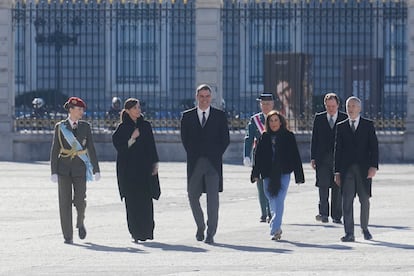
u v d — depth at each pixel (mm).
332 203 34781
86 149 30297
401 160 63375
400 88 85062
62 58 88562
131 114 30219
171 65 88625
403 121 64250
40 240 29812
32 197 42344
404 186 47219
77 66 89188
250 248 28047
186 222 34250
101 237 30547
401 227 32531
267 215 34406
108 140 64938
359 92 68312
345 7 69562
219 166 29984
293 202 40688
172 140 64375
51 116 67625
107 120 65750
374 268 24250
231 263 25188
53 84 88188
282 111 64500
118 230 32188
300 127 64500
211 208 29547
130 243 29219
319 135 35125
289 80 64375
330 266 24594
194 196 30016
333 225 33781
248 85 87375
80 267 24609
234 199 41969
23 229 32281
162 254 26906
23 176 53031
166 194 43781
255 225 33406
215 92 63781
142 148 29953
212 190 29734
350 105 29734
